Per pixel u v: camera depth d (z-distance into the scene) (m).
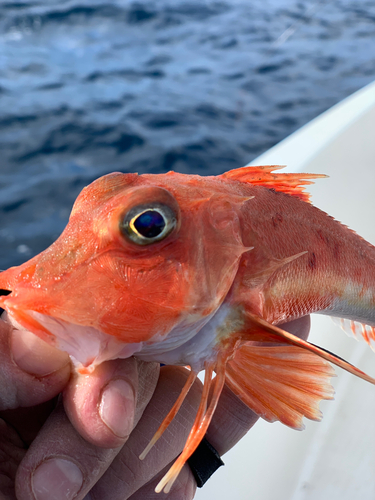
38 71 1.41
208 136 1.07
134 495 0.18
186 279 0.14
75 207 0.15
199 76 1.39
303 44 1.61
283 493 0.23
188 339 0.15
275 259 0.17
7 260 0.72
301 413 0.17
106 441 0.12
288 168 0.35
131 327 0.13
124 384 0.13
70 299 0.13
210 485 0.22
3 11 1.84
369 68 1.41
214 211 0.15
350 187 0.36
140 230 0.13
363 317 0.23
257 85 1.33
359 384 0.29
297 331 0.22
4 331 0.13
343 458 0.25
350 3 2.05
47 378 0.13
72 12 1.87
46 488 0.12
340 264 0.21
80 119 1.13
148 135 1.06
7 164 0.96
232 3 2.08
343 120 0.42
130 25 1.80
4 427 0.14
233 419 0.19
